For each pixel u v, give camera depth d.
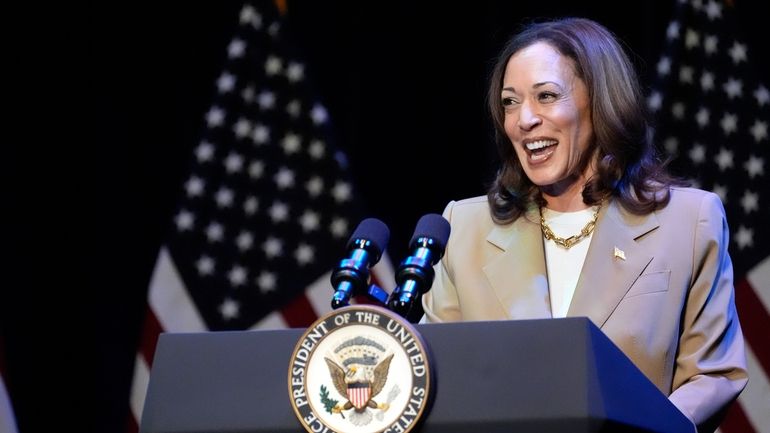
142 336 9.26
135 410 9.20
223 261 9.40
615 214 4.72
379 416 3.01
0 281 9.83
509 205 4.98
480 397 3.01
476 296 4.82
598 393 2.95
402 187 9.77
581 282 4.56
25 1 10.13
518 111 4.75
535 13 9.49
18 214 9.94
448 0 9.88
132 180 10.05
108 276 9.96
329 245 9.39
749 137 8.98
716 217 4.66
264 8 9.88
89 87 10.11
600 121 4.73
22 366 9.77
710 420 4.21
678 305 4.48
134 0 10.22
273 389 3.15
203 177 9.56
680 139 9.01
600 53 4.77
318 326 3.10
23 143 10.02
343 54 10.04
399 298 3.48
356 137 9.88
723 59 9.17
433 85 9.84
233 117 9.68
